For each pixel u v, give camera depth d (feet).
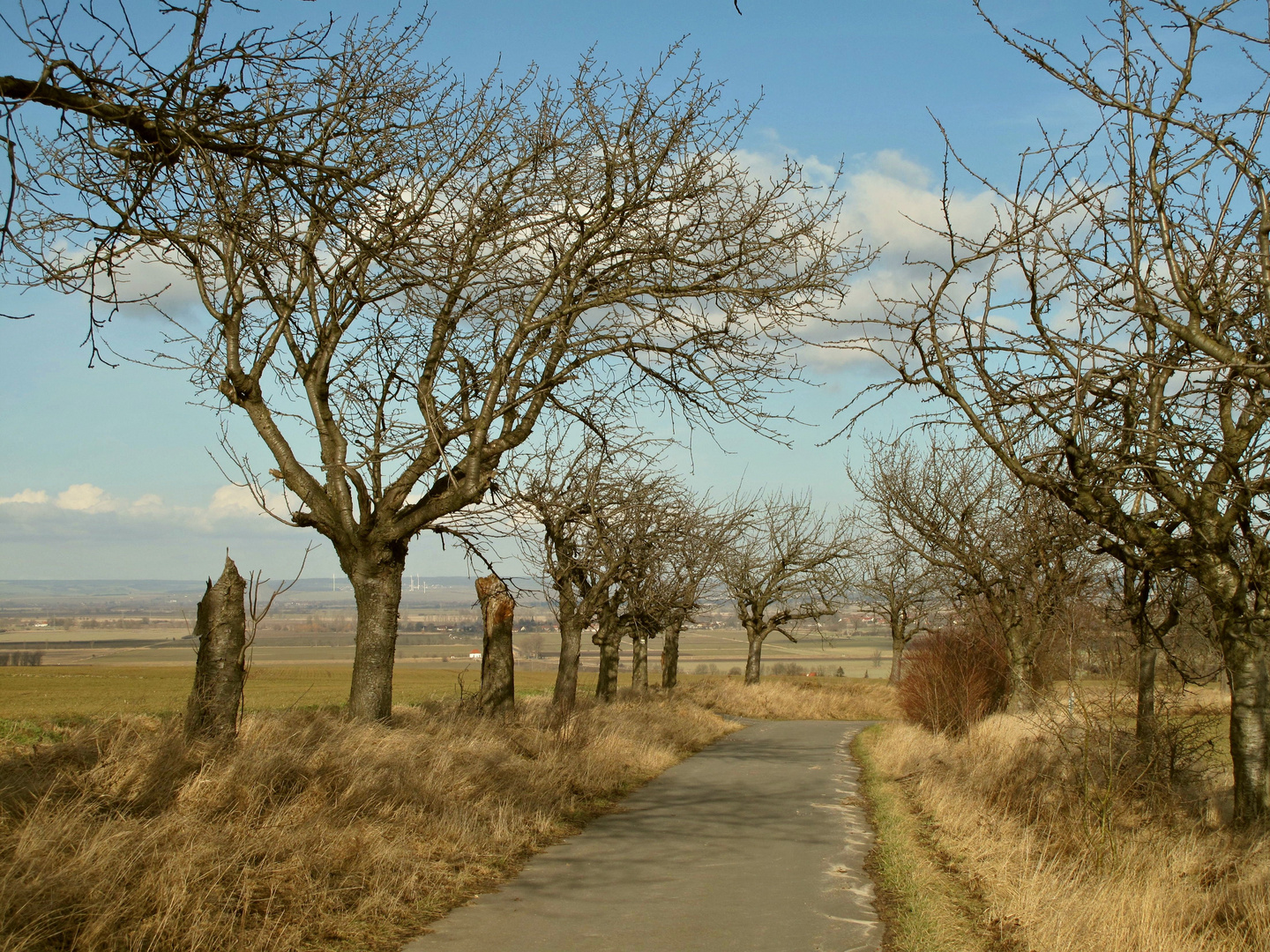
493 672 52.85
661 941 19.77
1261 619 25.02
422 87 35.58
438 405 41.32
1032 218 22.29
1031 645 55.47
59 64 17.76
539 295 40.04
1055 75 21.36
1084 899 21.52
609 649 82.53
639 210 40.60
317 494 38.78
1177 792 30.96
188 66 19.08
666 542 63.77
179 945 16.67
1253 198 21.31
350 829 23.91
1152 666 32.37
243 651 29.48
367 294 38.78
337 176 21.70
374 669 39.22
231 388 38.32
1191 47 21.26
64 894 16.35
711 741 72.79
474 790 31.73
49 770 23.71
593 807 36.73
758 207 39.32
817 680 155.53
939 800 37.19
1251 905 19.84
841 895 24.25
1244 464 22.39
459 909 21.93
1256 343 21.26
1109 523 24.84
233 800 23.53
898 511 62.95
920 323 23.91
